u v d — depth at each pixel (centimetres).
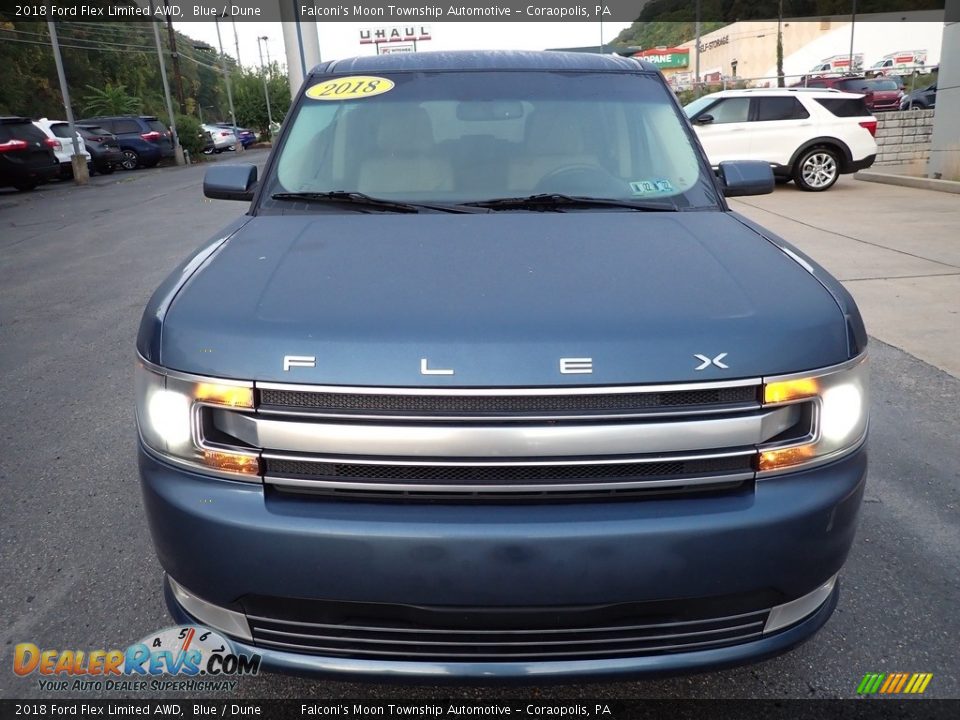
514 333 176
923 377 464
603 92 324
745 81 2727
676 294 195
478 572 172
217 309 192
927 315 581
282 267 217
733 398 176
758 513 176
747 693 223
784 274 209
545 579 172
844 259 770
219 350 180
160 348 188
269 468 178
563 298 192
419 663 182
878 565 282
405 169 294
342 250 230
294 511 175
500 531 171
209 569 181
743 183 323
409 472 174
